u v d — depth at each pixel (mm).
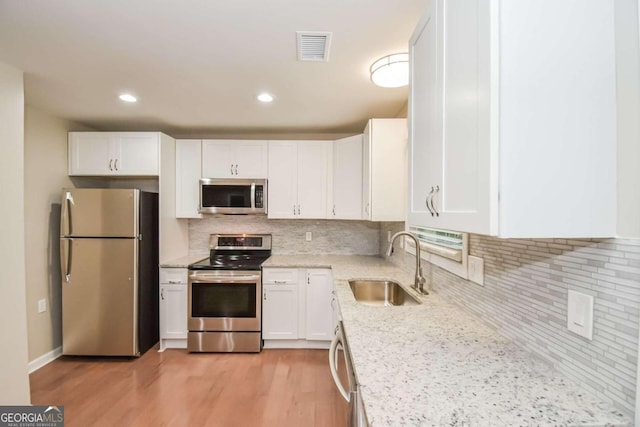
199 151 3188
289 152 3189
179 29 1464
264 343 2951
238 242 3441
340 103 2461
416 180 1165
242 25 1432
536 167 668
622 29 669
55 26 1436
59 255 2789
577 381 788
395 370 890
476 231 714
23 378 1893
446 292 1654
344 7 1307
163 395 2146
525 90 662
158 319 3031
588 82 677
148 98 2355
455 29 829
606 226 688
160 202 2906
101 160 2910
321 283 2889
